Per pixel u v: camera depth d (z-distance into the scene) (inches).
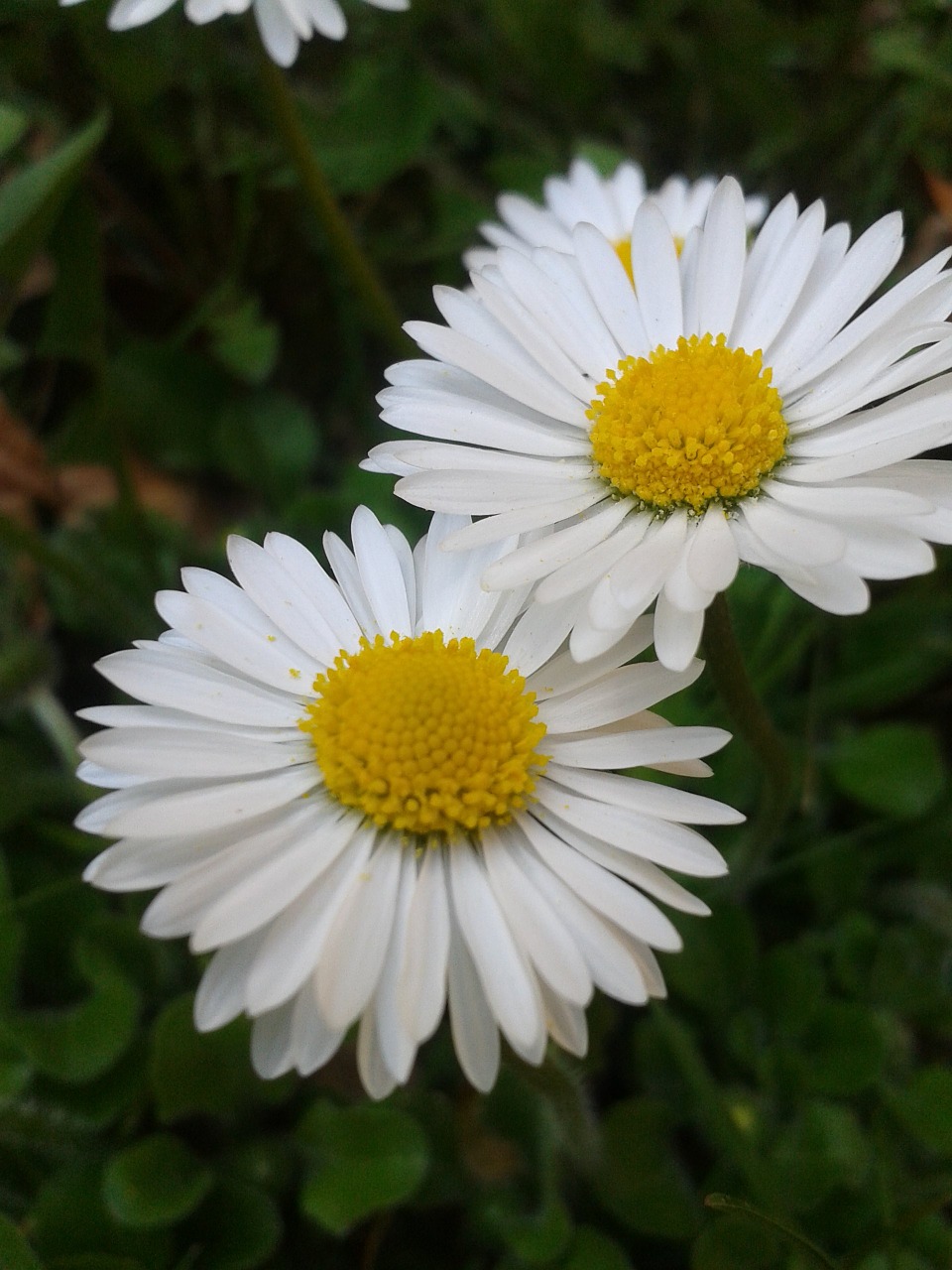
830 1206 3.4
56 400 4.8
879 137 4.6
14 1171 3.5
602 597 2.7
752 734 3.2
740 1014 3.7
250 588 2.9
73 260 3.9
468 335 3.1
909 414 2.7
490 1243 3.5
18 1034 3.3
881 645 4.1
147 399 4.7
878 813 4.1
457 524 3.0
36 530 4.6
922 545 2.6
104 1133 3.5
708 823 2.6
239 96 4.6
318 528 4.3
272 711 2.8
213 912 2.5
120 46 4.3
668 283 3.1
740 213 3.1
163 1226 3.3
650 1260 3.5
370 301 4.3
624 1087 3.8
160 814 2.6
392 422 3.0
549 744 2.8
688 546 2.8
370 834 2.7
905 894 3.9
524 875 2.6
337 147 4.5
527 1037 2.5
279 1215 3.4
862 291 3.0
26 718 4.3
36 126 4.6
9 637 4.2
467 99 4.9
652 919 2.5
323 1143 3.4
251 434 4.6
